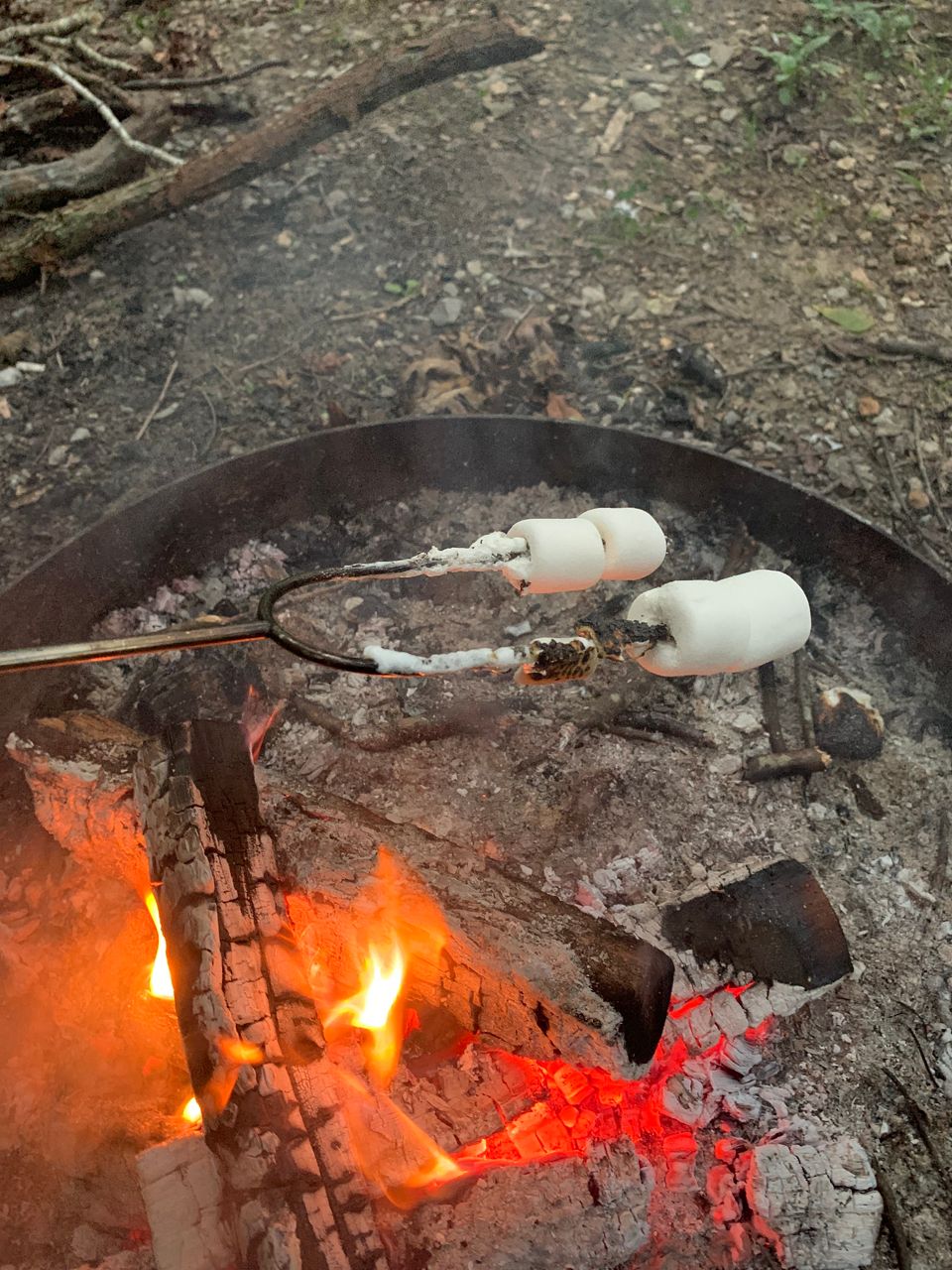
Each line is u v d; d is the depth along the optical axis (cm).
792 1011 45
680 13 102
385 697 58
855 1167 42
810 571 65
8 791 54
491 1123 41
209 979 37
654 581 64
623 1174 39
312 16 103
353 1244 34
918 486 70
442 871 42
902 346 78
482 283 82
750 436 73
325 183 89
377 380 76
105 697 58
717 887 46
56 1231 41
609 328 80
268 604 32
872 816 54
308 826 43
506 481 69
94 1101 43
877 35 98
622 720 57
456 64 89
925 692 60
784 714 58
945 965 49
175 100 91
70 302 80
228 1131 35
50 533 66
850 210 88
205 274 82
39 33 91
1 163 89
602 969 38
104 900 49
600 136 92
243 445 72
